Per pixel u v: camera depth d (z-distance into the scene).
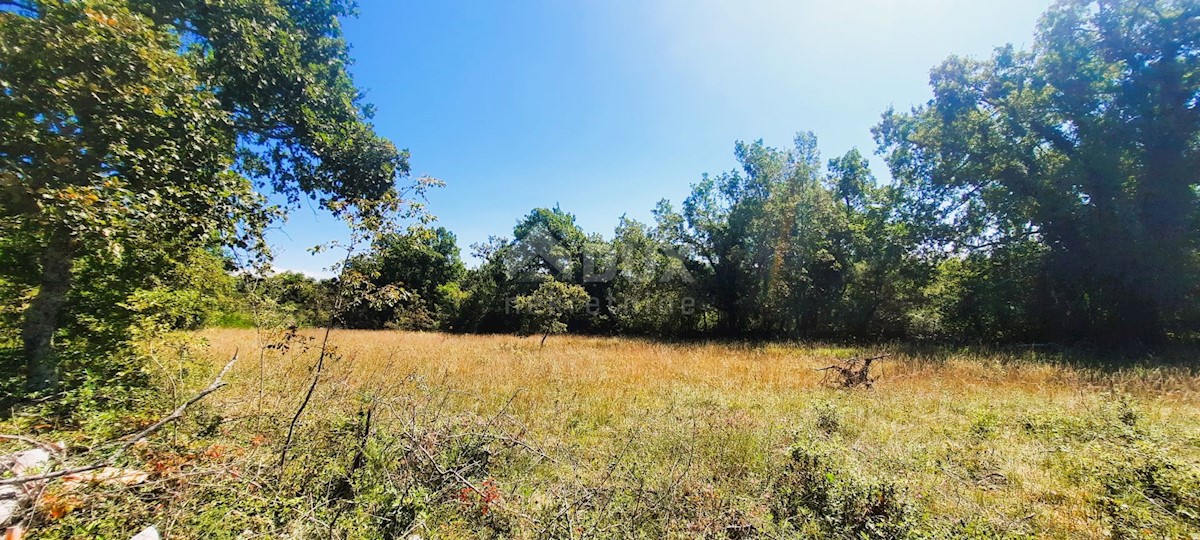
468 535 2.93
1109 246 14.99
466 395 7.11
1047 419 5.77
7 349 5.53
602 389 8.16
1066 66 15.27
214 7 6.94
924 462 4.41
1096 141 14.89
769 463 4.41
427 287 37.47
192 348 6.59
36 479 2.15
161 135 5.41
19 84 4.50
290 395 5.53
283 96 8.34
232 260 6.68
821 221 23.02
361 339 18.02
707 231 26.50
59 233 5.01
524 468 4.21
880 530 2.99
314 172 9.66
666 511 3.28
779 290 23.53
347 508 3.14
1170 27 13.57
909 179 20.66
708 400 7.32
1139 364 10.67
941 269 21.81
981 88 17.27
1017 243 18.53
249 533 2.63
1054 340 16.59
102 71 4.78
